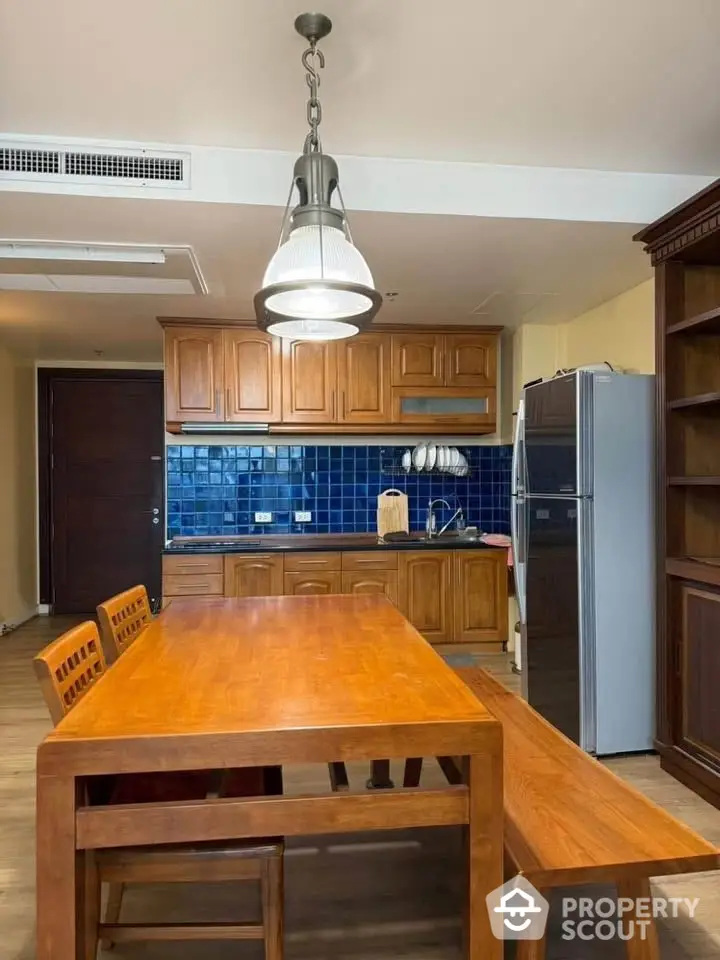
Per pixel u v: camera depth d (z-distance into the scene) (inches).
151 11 66.9
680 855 51.3
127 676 61.6
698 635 97.3
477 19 69.0
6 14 66.9
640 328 138.4
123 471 228.7
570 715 110.6
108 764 47.3
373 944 65.8
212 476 180.2
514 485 131.7
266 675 61.8
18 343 193.3
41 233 106.4
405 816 50.8
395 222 103.8
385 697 55.6
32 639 191.8
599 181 105.0
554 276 132.6
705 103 85.7
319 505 184.7
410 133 92.3
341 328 76.2
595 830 54.8
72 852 47.6
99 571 227.9
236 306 151.0
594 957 64.3
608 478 108.6
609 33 71.6
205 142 93.9
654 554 110.2
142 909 71.1
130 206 96.1
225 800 49.9
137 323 168.2
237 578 158.7
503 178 102.6
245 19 68.3
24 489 215.2
